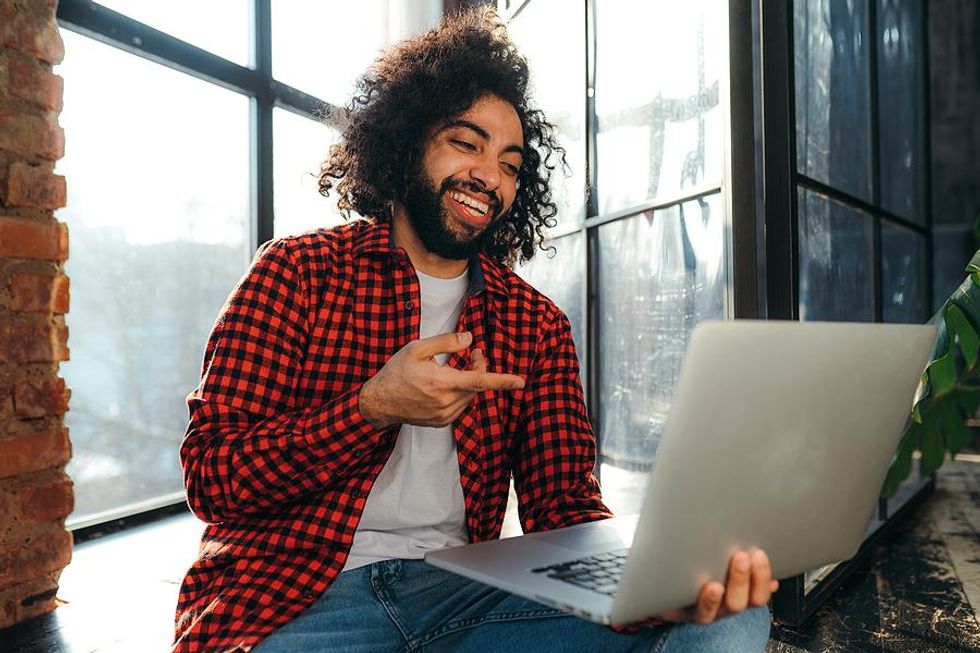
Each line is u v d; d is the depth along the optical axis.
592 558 0.80
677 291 1.84
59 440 1.83
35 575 1.78
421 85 1.13
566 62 2.36
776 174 1.71
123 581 2.03
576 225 2.30
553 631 0.90
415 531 1.04
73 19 2.25
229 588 0.92
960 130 5.25
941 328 1.73
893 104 2.79
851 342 0.74
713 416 0.64
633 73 2.01
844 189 2.21
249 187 2.91
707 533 0.68
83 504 2.49
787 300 1.70
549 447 1.12
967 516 2.69
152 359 2.67
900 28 2.92
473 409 1.08
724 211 1.62
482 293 1.14
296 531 0.95
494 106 1.12
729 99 1.60
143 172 2.58
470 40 1.20
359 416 0.84
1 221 1.72
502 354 1.12
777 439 0.70
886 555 2.26
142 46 2.44
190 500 0.91
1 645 1.62
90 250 2.46
